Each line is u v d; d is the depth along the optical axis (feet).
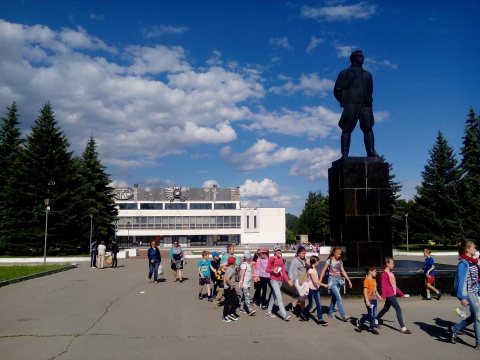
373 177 44.60
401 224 169.37
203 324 29.12
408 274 40.29
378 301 37.99
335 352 22.08
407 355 21.53
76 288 49.01
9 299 40.42
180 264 56.18
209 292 39.75
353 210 43.98
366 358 21.03
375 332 26.03
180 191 276.41
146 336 25.57
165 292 45.70
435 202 150.10
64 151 123.13
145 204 273.33
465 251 23.27
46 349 22.48
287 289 43.73
